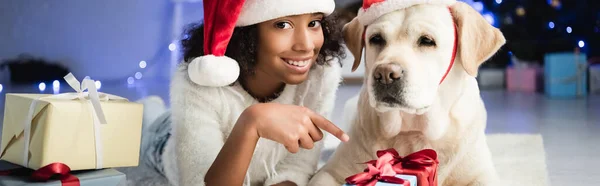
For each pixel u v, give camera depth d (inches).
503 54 216.2
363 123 59.7
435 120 56.0
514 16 204.2
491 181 58.7
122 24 225.6
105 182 50.0
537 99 177.0
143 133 79.1
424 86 51.9
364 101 59.5
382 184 42.9
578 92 184.9
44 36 222.8
